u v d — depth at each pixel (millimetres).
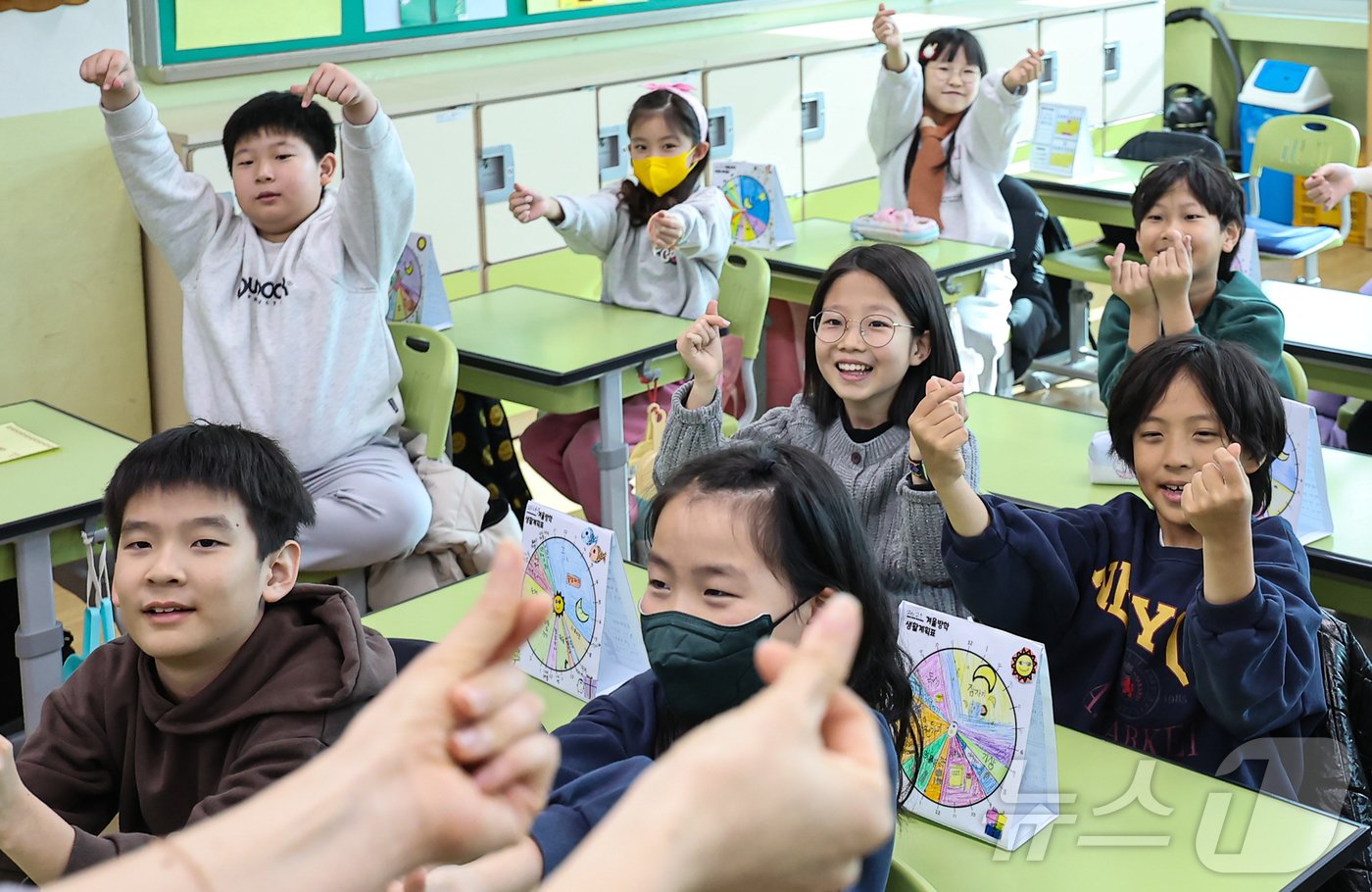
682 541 1251
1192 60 7285
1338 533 2303
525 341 3352
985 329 4164
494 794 299
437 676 303
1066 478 2549
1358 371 3076
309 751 1444
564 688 1866
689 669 1234
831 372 2189
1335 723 1688
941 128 4422
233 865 276
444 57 4801
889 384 2174
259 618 1552
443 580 3064
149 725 1534
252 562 1521
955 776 1467
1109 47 6551
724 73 5078
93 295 3939
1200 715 1686
